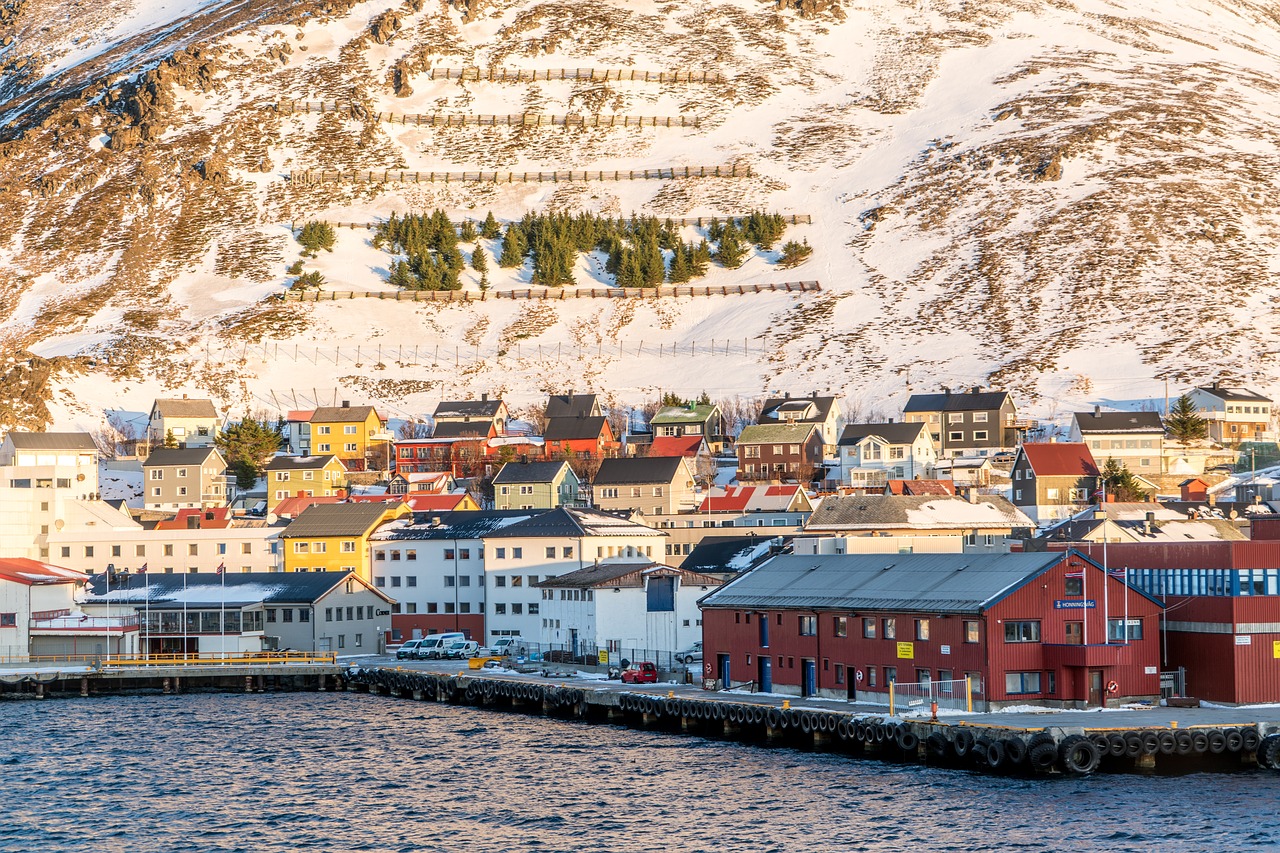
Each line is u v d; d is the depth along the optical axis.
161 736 118.06
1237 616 104.19
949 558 116.75
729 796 90.88
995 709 101.69
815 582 123.94
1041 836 78.94
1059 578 103.75
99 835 84.69
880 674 111.50
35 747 112.69
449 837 83.38
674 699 117.12
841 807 86.69
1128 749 92.06
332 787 96.88
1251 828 79.25
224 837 83.94
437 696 142.12
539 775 99.44
